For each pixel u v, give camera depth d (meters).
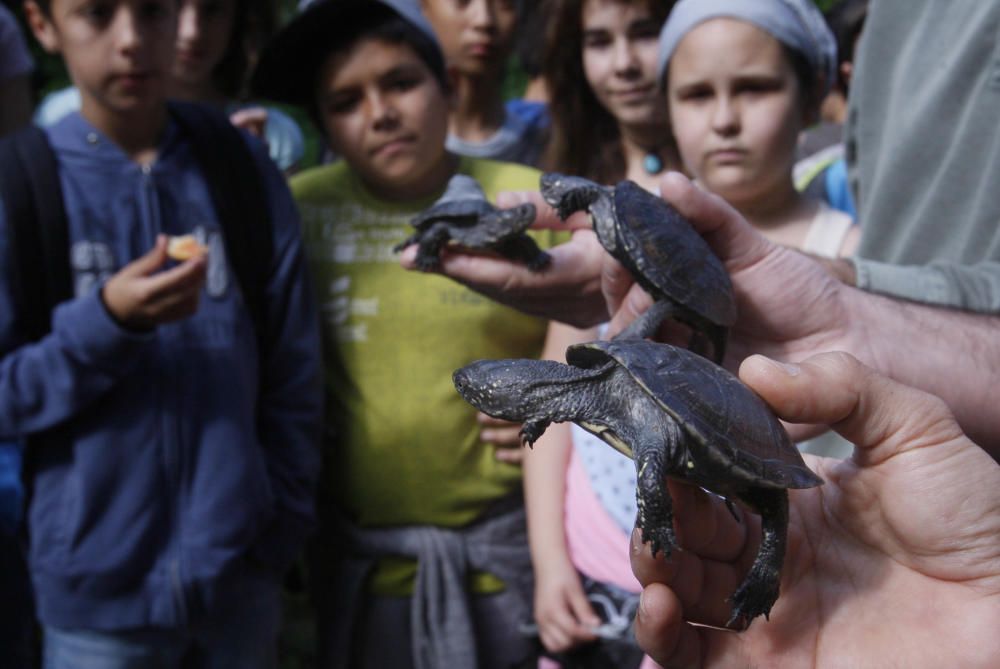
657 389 0.43
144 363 0.79
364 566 0.92
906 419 0.44
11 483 0.92
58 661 0.79
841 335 0.59
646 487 0.41
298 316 0.89
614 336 0.61
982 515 0.43
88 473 0.77
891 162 0.66
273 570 0.87
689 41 0.86
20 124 1.23
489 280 0.66
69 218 0.80
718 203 0.59
